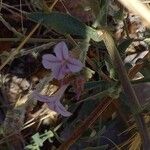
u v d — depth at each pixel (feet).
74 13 0.76
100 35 0.59
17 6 0.85
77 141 0.76
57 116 0.81
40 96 0.59
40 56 0.83
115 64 0.58
